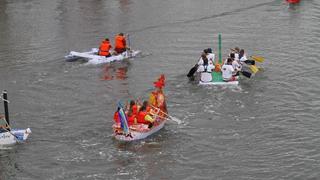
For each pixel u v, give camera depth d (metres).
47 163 42.84
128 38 75.12
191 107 53.00
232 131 47.66
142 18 92.69
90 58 68.38
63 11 100.06
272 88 57.41
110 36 81.44
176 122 49.34
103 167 42.00
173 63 67.06
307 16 89.88
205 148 44.69
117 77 62.47
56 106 54.25
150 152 44.12
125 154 43.84
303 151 43.78
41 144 45.94
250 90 56.97
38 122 50.44
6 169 42.09
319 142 45.19
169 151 44.19
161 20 90.88
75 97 56.62
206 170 41.34
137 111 46.81
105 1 108.38
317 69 63.12
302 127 48.06
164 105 49.31
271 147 44.62
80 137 47.06
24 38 81.38
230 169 41.41
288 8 96.62
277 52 70.06
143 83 60.19
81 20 92.25
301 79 59.91
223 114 51.25
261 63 65.62
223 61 64.56
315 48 71.44
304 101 53.84
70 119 51.00
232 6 100.62
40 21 92.31
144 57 70.12
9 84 61.00
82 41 78.88
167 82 59.97
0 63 69.00
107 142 46.00
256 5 100.62
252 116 50.62
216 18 91.25
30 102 55.50
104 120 50.47
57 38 80.88
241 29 82.81
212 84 58.59
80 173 41.25
